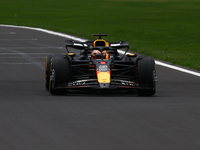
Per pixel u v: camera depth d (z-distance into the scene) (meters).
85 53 50.41
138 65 44.59
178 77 61.72
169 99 42.00
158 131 29.12
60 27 159.12
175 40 127.12
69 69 44.41
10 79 57.41
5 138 27.31
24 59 80.06
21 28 152.12
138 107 37.06
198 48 107.12
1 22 176.38
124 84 43.38
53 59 44.47
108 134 28.33
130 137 27.67
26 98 41.81
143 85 44.03
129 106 37.47
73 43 52.75
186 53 95.75
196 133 28.67
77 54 88.62
